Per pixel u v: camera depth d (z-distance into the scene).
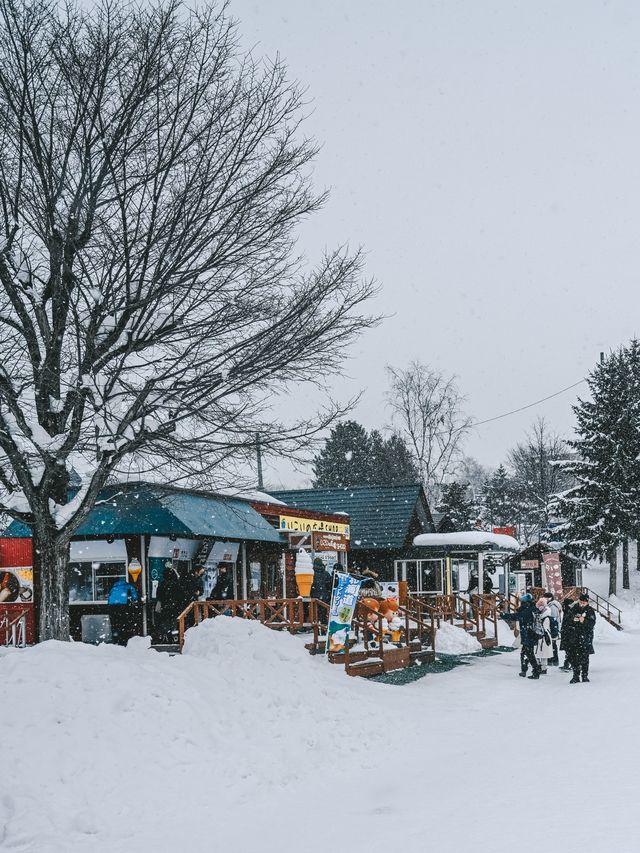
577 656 20.58
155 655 13.28
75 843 8.00
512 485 99.31
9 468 16.17
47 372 15.61
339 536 30.03
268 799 9.54
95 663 11.45
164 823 8.60
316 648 20.28
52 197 15.85
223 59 16.86
